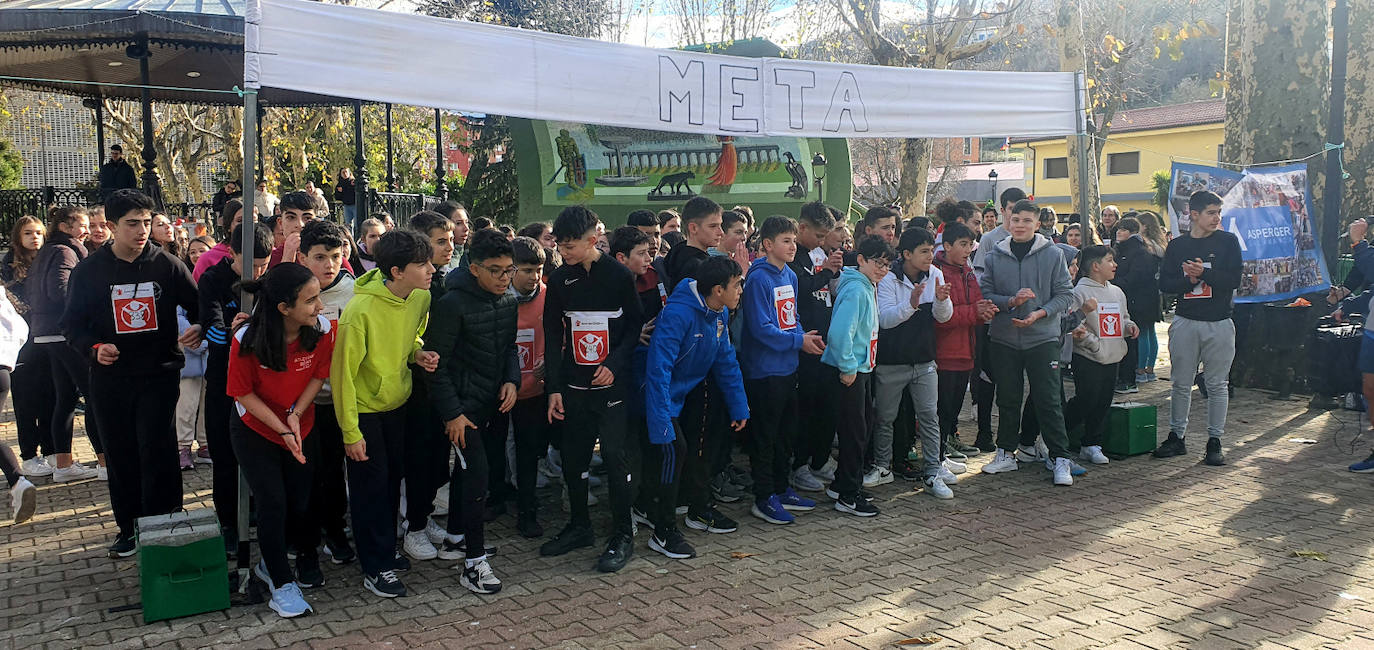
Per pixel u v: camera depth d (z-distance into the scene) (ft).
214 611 14.01
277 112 67.92
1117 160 122.52
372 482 14.43
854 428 18.86
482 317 15.11
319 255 14.70
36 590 14.93
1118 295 22.35
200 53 39.11
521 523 17.87
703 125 19.04
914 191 55.06
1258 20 34.09
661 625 13.55
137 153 68.54
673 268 18.93
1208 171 27.12
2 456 17.37
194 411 22.81
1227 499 19.86
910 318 19.94
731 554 16.72
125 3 29.66
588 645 12.84
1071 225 34.78
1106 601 14.39
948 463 22.20
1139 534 17.65
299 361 13.41
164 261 15.70
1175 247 22.93
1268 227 27.20
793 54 53.36
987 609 14.10
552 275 16.24
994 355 21.93
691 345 16.17
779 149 40.06
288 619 13.75
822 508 19.61
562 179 37.11
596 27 54.70
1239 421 27.73
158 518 14.30
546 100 17.02
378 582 14.56
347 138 71.72
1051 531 17.89
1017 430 22.17
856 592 14.84
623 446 16.19
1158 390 32.76
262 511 13.67
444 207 20.08
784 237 18.04
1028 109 23.30
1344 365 26.55
